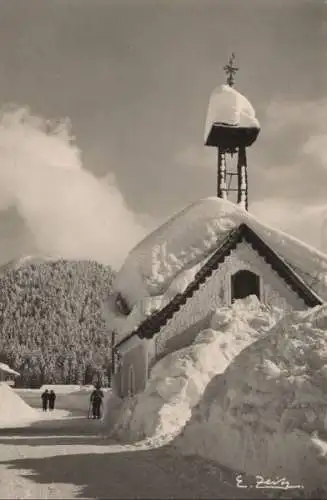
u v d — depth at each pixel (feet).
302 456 26.71
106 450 44.21
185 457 36.76
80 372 417.49
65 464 36.42
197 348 59.36
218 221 75.92
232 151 95.04
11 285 576.20
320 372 31.40
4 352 448.24
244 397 33.68
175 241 75.25
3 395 118.32
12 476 31.81
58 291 570.46
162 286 71.31
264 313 66.90
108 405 82.28
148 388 57.36
